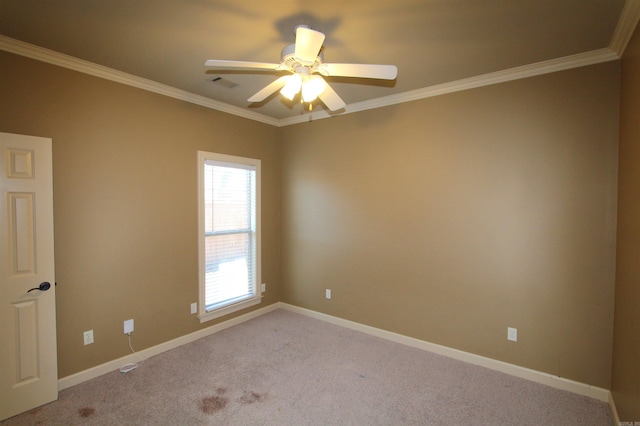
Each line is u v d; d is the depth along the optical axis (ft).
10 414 7.13
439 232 10.21
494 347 9.32
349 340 11.26
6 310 7.13
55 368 7.75
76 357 8.48
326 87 7.04
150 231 9.97
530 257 8.74
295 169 13.92
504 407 7.59
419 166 10.56
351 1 5.84
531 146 8.67
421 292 10.61
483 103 9.36
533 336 8.73
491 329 9.36
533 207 8.68
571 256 8.20
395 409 7.52
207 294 11.73
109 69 8.83
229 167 12.44
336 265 12.71
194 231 11.18
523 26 6.65
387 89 10.33
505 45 7.45
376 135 11.49
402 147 10.90
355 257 12.16
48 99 7.92
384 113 11.29
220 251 12.22
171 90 10.31
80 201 8.52
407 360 9.84
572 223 8.16
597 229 7.86
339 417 7.24
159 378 8.77
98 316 8.88
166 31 6.95
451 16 6.31
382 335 11.50
